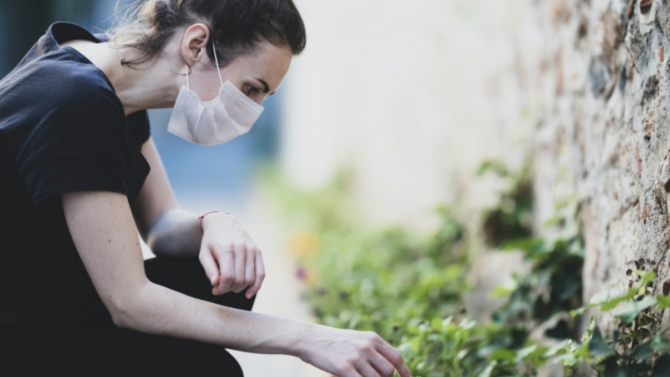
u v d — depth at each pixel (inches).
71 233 64.1
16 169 63.8
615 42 90.7
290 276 202.5
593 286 98.0
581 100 106.9
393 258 194.1
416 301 135.4
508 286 113.3
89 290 69.7
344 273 182.5
